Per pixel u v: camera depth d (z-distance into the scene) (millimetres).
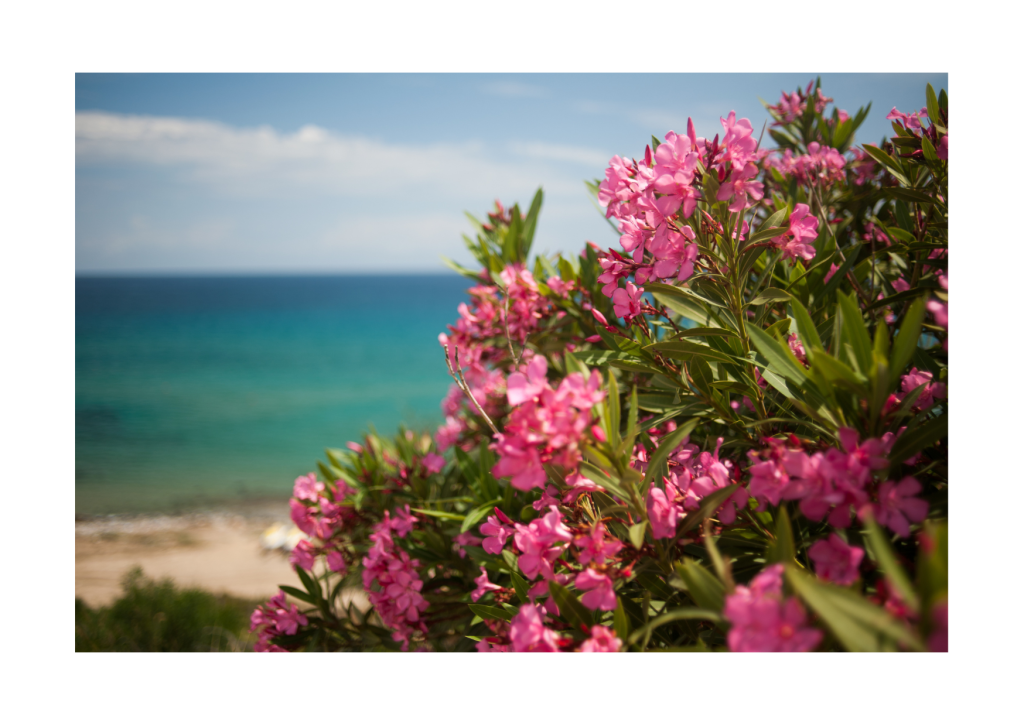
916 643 748
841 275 1652
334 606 2406
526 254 2723
